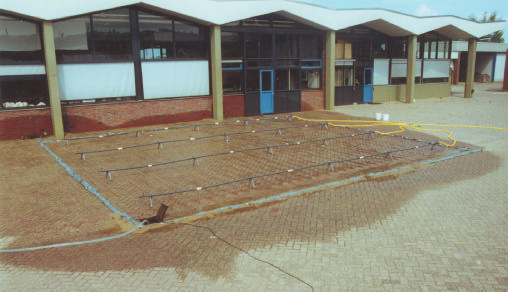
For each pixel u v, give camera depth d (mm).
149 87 16844
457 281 5211
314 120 18531
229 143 13938
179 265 5664
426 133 15656
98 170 10656
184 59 17500
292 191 8930
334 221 7223
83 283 5199
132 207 8117
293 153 12578
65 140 13750
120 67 16016
